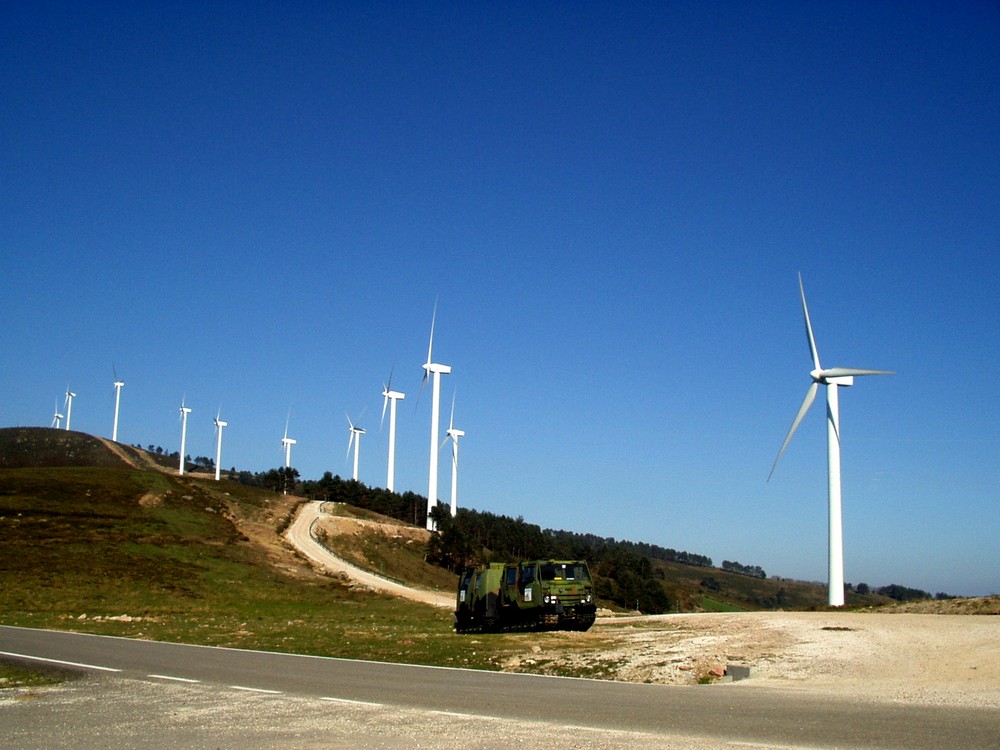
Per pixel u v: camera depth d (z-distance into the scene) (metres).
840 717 14.15
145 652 28.70
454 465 132.75
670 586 134.25
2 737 13.67
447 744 12.39
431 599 87.12
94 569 78.25
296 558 103.12
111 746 12.86
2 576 71.69
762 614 41.44
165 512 111.69
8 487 109.56
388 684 20.02
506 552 135.12
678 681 20.81
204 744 12.87
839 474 55.78
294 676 21.80
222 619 55.66
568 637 32.47
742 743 11.97
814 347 57.69
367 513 152.12
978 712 14.51
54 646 30.67
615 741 12.30
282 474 179.38
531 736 12.86
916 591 150.75
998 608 36.31
